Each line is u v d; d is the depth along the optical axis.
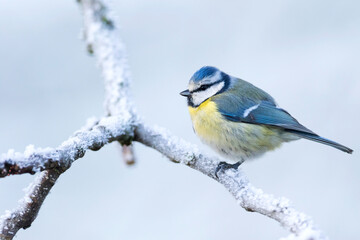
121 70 3.32
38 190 3.24
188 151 3.29
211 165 3.29
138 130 3.30
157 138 3.30
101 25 3.33
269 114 3.36
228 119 3.36
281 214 3.23
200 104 3.37
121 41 3.33
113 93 3.31
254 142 3.36
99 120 3.30
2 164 3.22
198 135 3.37
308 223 3.22
